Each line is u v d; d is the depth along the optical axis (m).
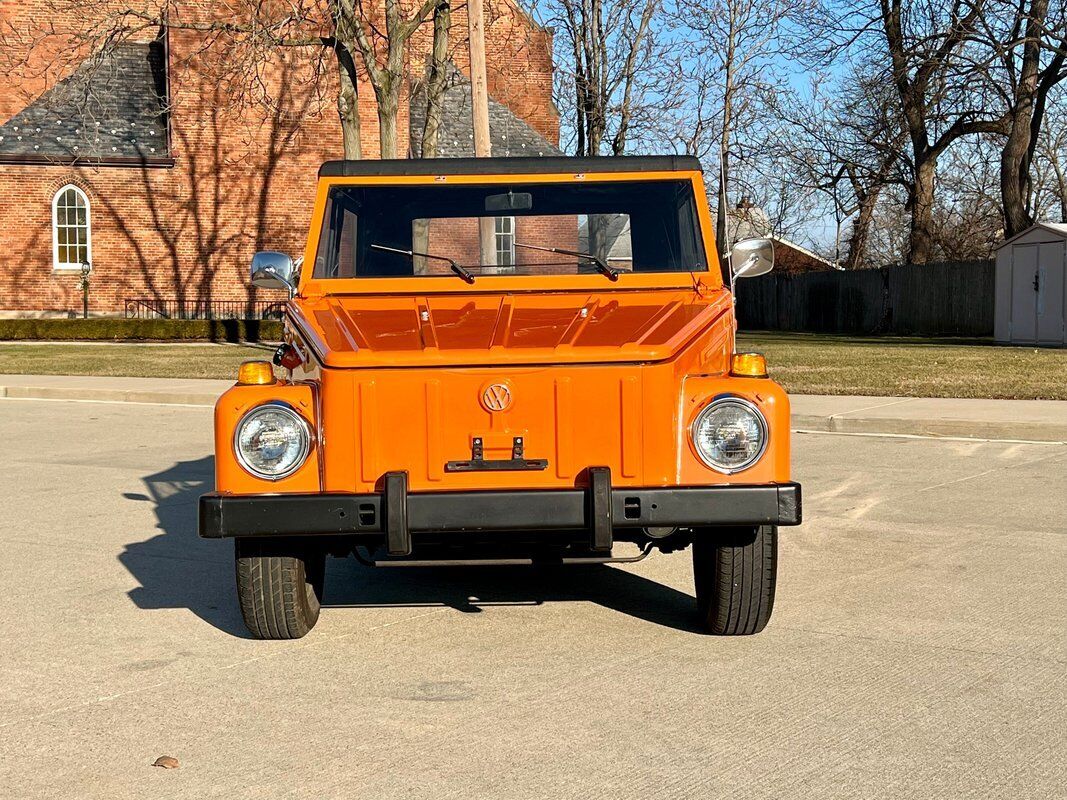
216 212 42.06
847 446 12.87
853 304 42.19
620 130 38.72
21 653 5.75
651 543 5.80
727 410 5.17
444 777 4.14
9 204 40.53
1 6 42.66
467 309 6.21
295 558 5.70
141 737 4.59
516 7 38.53
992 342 31.28
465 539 5.32
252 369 5.40
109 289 41.47
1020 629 6.02
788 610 6.41
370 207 6.85
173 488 10.73
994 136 40.72
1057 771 4.16
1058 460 11.77
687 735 4.52
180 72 41.31
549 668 5.40
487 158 6.97
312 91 36.84
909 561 7.58
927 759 4.27
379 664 5.50
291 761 4.31
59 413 17.33
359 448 5.19
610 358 5.18
